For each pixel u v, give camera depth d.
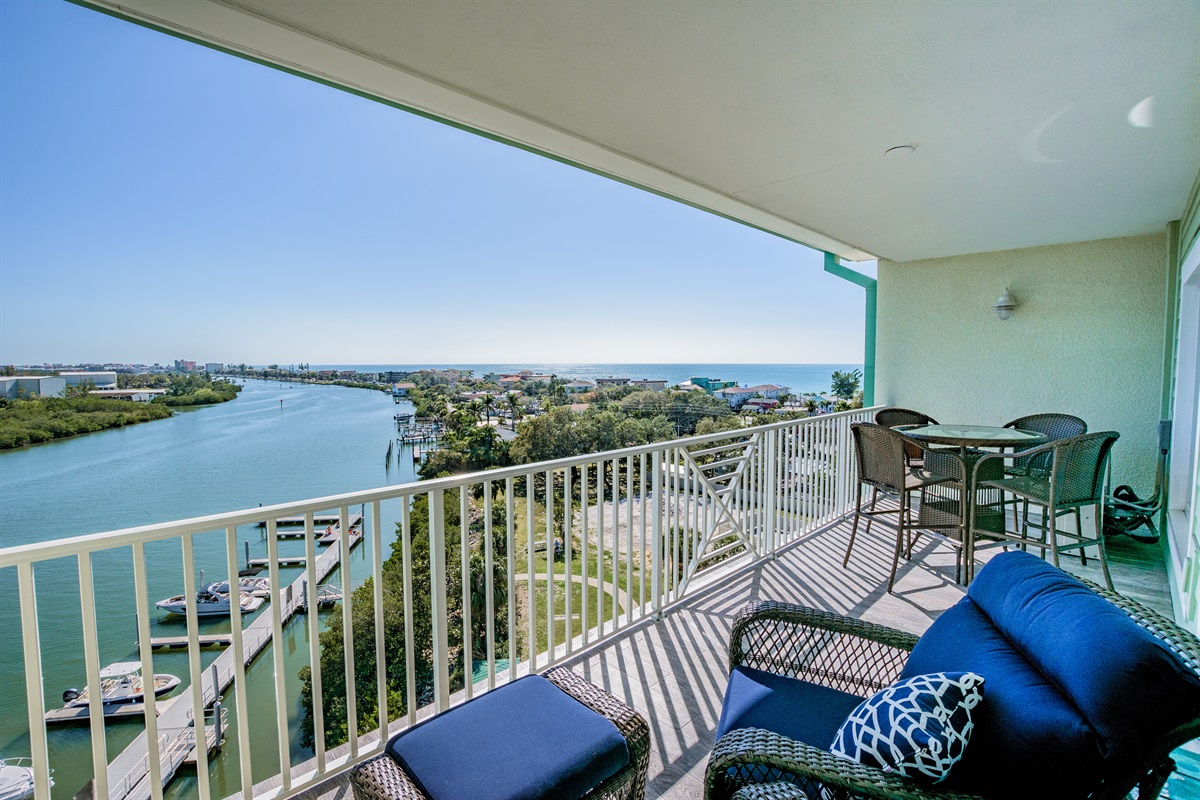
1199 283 3.70
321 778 1.85
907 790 1.03
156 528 1.49
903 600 3.28
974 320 5.36
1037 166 3.04
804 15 1.77
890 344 5.89
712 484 3.56
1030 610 1.27
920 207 3.83
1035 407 5.05
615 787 1.43
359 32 1.88
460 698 2.38
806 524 4.59
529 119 2.55
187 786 8.48
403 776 1.33
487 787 1.27
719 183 3.38
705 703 2.32
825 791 1.15
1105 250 4.69
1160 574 3.74
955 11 1.75
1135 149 2.79
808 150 2.87
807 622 1.76
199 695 1.57
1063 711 0.98
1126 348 4.62
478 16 1.78
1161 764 0.89
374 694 9.22
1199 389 3.60
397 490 1.97
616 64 2.08
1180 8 1.71
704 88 2.26
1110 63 2.03
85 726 8.41
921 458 4.79
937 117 2.49
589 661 2.64
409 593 2.02
